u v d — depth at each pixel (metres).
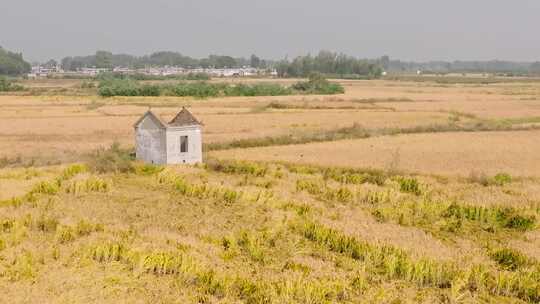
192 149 45.41
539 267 22.22
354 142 57.41
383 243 23.67
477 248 24.73
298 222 27.34
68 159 45.31
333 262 22.48
